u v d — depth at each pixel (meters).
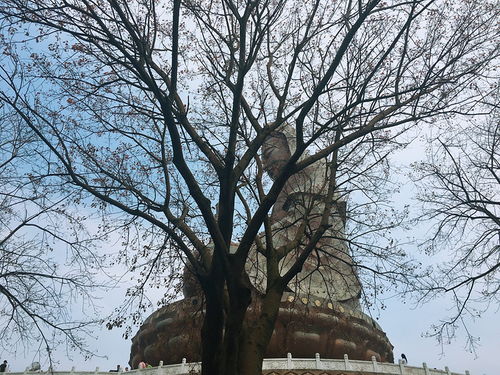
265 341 12.68
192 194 13.00
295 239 15.56
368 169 17.20
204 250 14.26
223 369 11.83
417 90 15.34
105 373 33.91
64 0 13.54
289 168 13.62
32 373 33.41
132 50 14.16
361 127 15.09
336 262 33.78
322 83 13.55
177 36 13.04
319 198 17.33
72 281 16.53
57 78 14.76
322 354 34.78
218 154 15.53
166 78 14.83
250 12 14.69
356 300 37.84
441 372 34.22
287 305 34.28
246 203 16.86
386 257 16.12
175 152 13.06
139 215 14.12
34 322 16.09
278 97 16.56
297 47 15.12
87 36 13.66
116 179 14.93
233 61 16.45
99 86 14.68
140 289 15.09
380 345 38.66
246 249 12.83
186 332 21.67
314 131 16.28
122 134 15.66
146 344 37.84
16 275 16.16
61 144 14.35
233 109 14.06
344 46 13.48
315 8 14.87
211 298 12.52
